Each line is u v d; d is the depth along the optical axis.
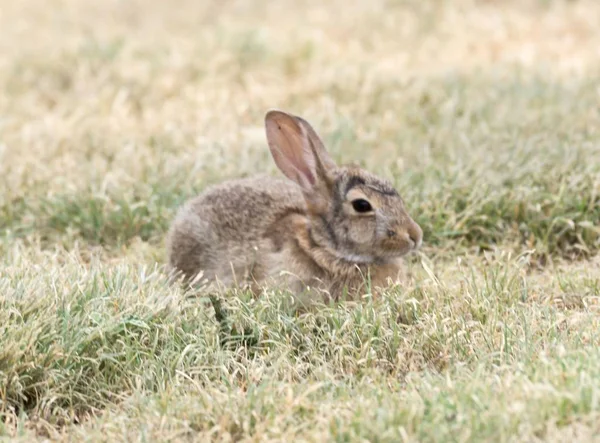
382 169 21.11
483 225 19.50
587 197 19.52
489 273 17.06
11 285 15.60
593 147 21.19
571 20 33.31
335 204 16.34
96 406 14.19
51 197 20.98
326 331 15.08
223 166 21.88
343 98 27.27
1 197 21.17
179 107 27.16
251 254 16.94
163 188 20.95
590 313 15.34
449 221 19.30
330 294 16.42
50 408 14.00
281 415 12.60
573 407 11.90
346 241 16.30
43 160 23.17
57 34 34.59
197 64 30.03
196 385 13.76
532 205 19.44
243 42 31.33
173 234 18.03
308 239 16.52
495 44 31.44
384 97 26.61
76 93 29.03
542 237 19.12
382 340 14.77
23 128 25.52
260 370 14.05
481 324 15.08
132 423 13.07
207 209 17.78
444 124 23.98
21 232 20.23
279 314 15.42
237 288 16.23
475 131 22.91
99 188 21.25
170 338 14.91
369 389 13.23
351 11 35.56
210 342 14.96
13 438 12.88
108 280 15.98
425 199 19.81
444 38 32.34
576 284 16.92
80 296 15.41
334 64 29.88
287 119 16.73
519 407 11.81
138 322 14.79
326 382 13.47
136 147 23.53
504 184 20.30
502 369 13.23
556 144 21.47
